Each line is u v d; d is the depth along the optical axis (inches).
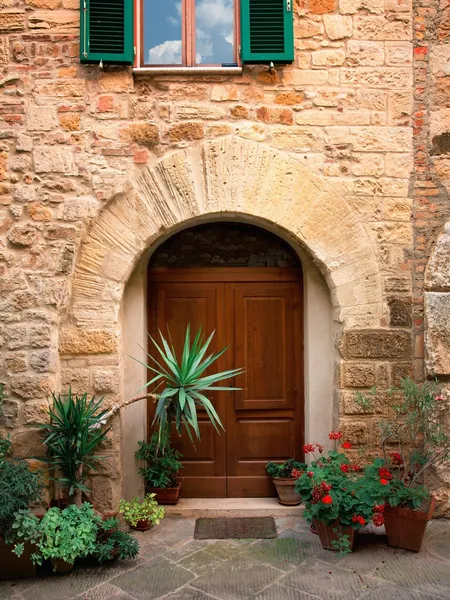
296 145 158.6
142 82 157.2
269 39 156.7
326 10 160.4
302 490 136.9
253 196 156.9
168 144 156.4
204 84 157.9
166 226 155.8
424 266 160.1
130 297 165.5
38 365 148.0
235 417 176.2
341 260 158.7
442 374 155.3
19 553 118.1
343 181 158.9
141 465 164.6
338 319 159.3
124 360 163.6
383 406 157.2
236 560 131.4
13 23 154.9
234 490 174.7
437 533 146.3
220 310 177.0
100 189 153.9
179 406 136.1
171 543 141.8
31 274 150.9
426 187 160.4
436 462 154.7
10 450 145.1
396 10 161.0
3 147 152.9
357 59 160.1
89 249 153.9
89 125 155.0
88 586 119.6
